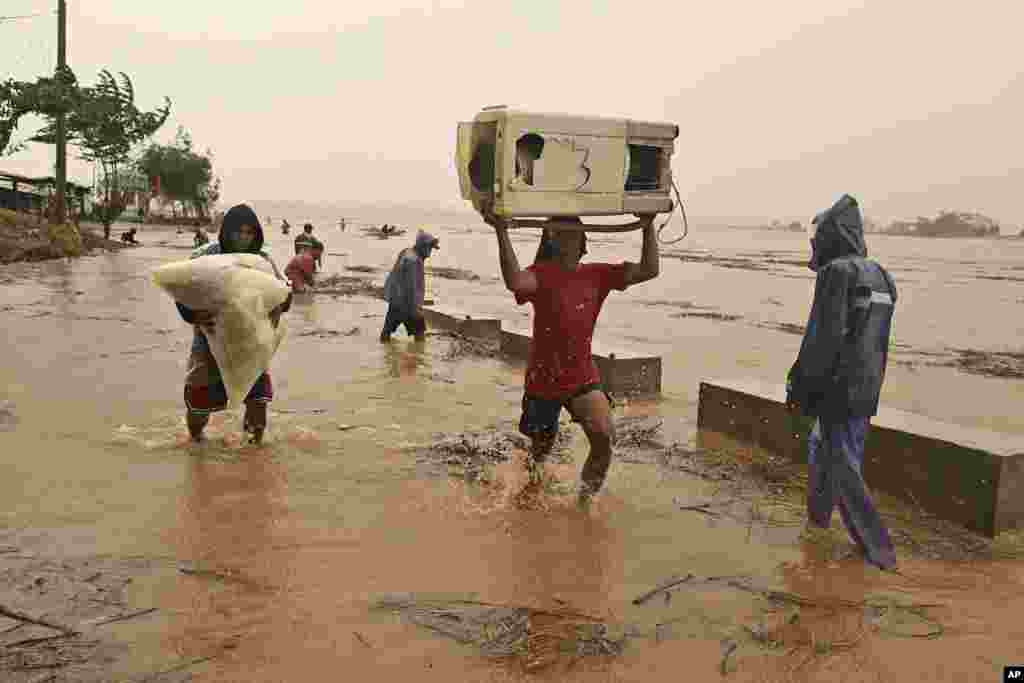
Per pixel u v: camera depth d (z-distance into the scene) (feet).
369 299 62.64
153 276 19.54
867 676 11.09
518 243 236.84
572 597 13.26
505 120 15.14
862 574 14.67
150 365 32.55
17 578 13.23
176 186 235.61
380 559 14.61
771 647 11.80
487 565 14.51
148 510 16.69
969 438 17.85
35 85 103.45
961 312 74.23
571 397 17.99
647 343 45.55
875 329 15.23
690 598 13.39
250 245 21.38
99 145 159.53
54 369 31.01
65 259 97.76
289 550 14.87
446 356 37.45
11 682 10.19
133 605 12.46
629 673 10.96
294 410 26.00
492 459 21.18
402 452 21.63
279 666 10.82
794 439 21.67
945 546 16.17
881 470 19.04
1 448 20.66
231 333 20.10
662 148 16.80
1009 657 11.72
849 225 15.51
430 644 11.55
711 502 18.39
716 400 24.56
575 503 18.07
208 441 21.99
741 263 161.68
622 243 283.18
